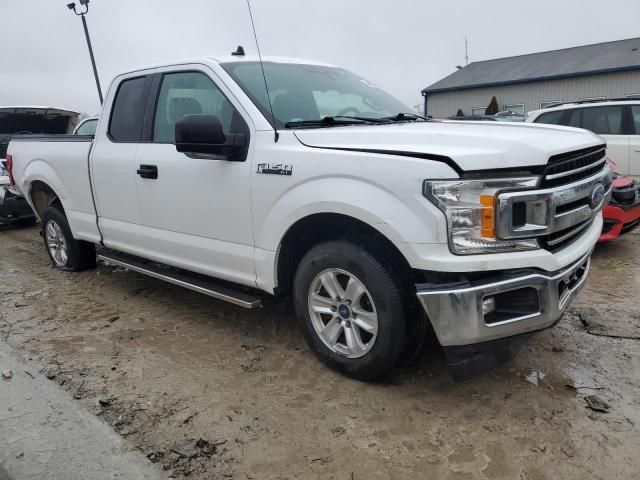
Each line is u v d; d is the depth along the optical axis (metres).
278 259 3.41
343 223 3.16
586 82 24.39
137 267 4.52
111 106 4.63
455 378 2.89
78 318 4.47
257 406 3.05
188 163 3.80
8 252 7.04
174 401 3.12
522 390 3.14
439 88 29.33
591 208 3.15
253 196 3.41
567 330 3.93
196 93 3.90
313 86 4.01
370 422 2.88
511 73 27.55
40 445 2.67
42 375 3.38
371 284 2.98
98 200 4.77
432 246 2.68
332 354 3.32
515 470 2.48
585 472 2.45
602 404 2.96
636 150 7.91
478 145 2.73
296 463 2.57
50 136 5.48
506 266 2.69
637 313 4.22
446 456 2.59
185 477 2.47
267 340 3.94
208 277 4.41
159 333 4.11
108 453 2.61
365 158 2.88
